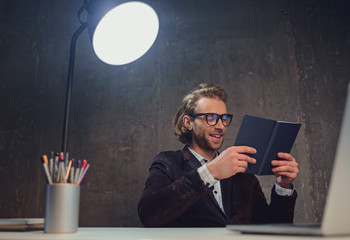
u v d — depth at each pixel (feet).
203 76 9.40
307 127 8.65
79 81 10.08
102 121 9.65
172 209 4.15
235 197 5.76
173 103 9.37
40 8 11.00
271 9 9.59
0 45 10.91
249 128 4.83
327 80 8.91
